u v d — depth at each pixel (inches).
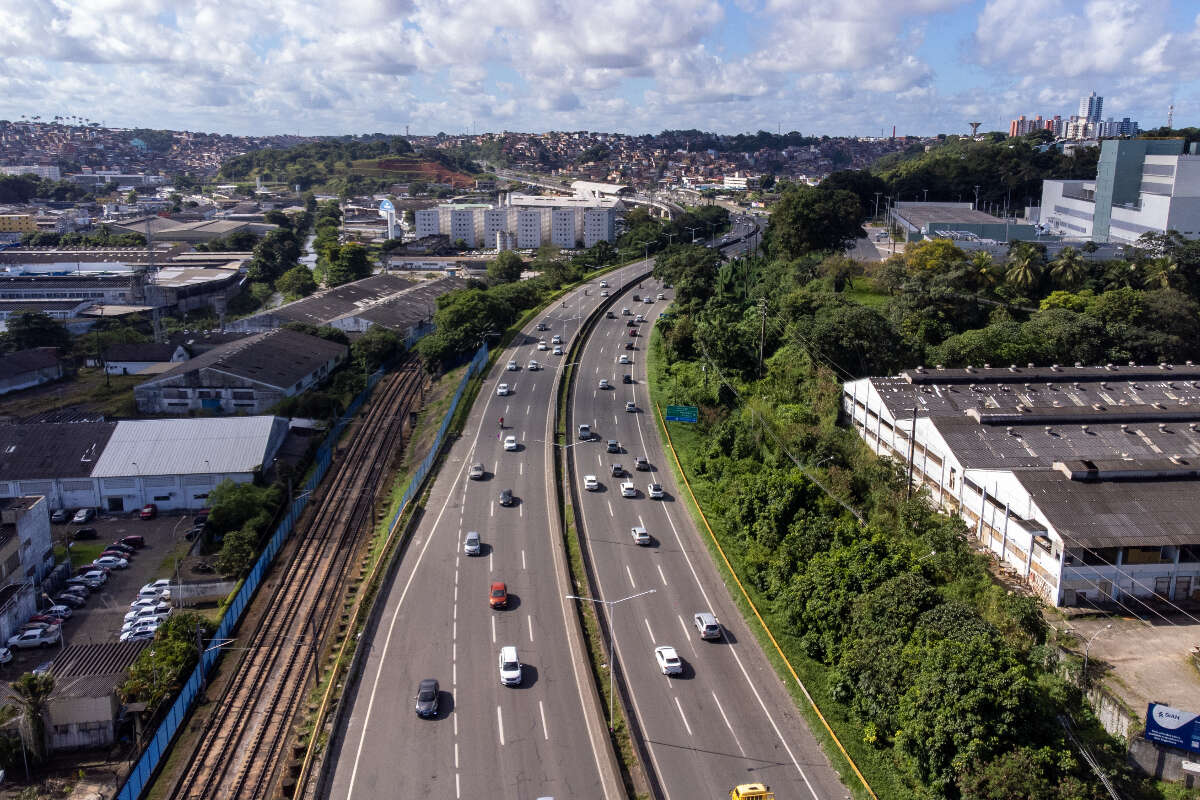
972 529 3873.0
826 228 7588.6
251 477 4722.0
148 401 6205.7
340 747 2583.7
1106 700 2652.6
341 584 3784.5
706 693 2842.0
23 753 2763.3
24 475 4591.5
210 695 3095.5
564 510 4195.4
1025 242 6860.2
